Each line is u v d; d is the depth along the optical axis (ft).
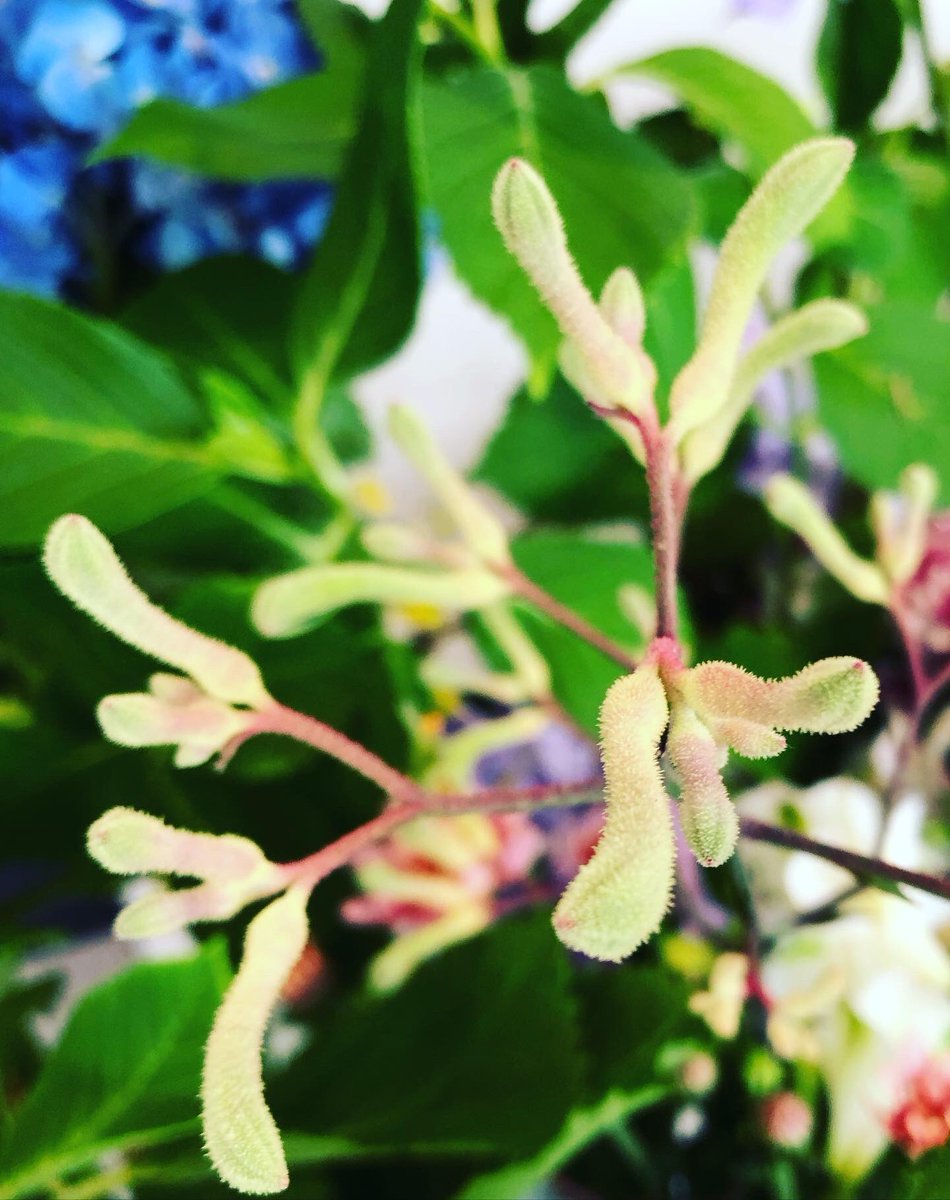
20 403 0.64
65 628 0.71
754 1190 0.69
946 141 0.82
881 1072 0.65
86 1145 0.61
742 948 0.64
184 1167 0.62
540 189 0.39
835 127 0.82
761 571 0.93
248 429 0.70
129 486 0.66
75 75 0.69
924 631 0.78
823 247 0.77
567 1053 0.60
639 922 0.31
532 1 0.72
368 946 0.80
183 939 1.06
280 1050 0.86
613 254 0.59
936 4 1.07
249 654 0.67
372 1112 0.61
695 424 0.43
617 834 0.32
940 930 0.67
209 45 0.72
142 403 0.67
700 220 0.64
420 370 1.33
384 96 0.56
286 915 0.44
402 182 0.57
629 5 1.16
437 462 0.58
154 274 0.80
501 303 0.59
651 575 0.77
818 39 0.80
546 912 0.66
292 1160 0.60
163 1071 0.63
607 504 0.95
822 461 0.94
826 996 0.63
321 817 0.69
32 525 0.63
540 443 0.94
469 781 0.77
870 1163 0.64
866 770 0.78
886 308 0.78
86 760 0.71
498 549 0.59
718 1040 0.65
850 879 0.67
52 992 0.83
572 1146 0.60
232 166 0.69
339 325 0.65
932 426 0.78
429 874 0.72
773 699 0.34
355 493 1.03
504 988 0.63
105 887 0.73
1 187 0.71
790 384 0.88
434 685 0.79
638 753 0.34
